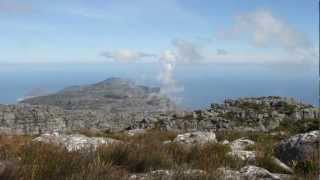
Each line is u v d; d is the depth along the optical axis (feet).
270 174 32.09
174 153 39.40
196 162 35.81
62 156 30.91
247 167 33.78
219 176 28.19
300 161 38.50
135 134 74.13
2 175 25.45
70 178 26.02
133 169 33.63
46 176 26.61
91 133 81.51
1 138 44.42
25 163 28.81
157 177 27.04
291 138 44.11
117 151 34.86
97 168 27.25
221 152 41.04
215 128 167.84
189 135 54.60
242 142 55.47
